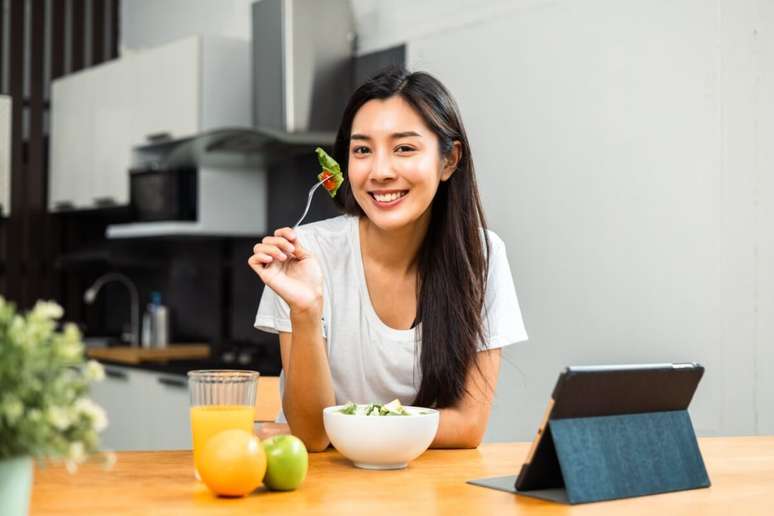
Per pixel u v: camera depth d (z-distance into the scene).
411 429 1.43
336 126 3.92
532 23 3.18
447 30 3.52
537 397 3.15
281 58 3.84
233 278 4.81
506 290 1.88
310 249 1.84
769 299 2.55
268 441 1.29
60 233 5.59
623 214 2.90
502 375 3.28
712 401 2.68
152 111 4.59
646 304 2.84
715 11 2.66
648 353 2.83
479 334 1.78
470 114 3.43
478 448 1.71
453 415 1.71
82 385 0.96
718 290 2.65
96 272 5.70
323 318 1.81
